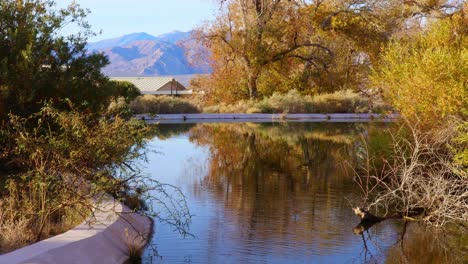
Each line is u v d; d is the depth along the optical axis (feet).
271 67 160.35
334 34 160.97
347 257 26.23
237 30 152.76
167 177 48.67
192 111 138.31
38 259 20.68
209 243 27.96
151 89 232.12
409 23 140.56
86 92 43.24
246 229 30.89
